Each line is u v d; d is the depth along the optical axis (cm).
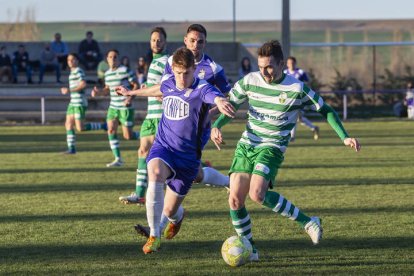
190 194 2053
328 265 1254
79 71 3195
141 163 1866
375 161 2891
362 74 6812
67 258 1316
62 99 5634
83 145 3697
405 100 5503
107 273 1209
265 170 1272
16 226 1611
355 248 1381
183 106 1287
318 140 3909
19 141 3925
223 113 1234
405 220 1653
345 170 2600
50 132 4506
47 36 14812
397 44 5938
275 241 1445
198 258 1312
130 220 1678
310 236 1337
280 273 1203
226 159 3019
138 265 1262
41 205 1888
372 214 1731
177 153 1299
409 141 3766
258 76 1309
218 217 1702
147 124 1845
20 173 2572
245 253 1236
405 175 2455
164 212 1327
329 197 1994
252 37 14712
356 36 13988
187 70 1259
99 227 1597
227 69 6322
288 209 1316
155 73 1819
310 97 1292
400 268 1230
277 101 1289
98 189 2177
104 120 5334
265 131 1300
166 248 1391
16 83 5684
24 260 1302
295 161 2905
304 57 7394
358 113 5750
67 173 2567
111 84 2742
